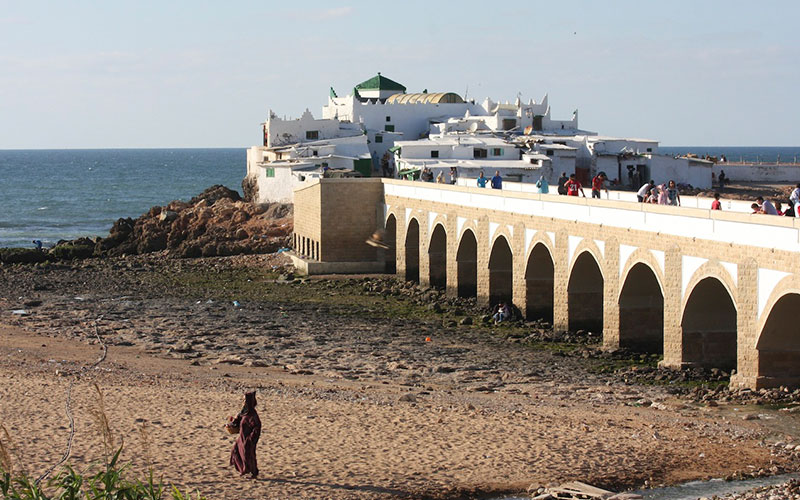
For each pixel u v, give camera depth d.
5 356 45.31
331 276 81.69
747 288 39.72
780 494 27.06
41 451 28.66
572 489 27.14
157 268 89.12
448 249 70.75
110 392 36.47
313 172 97.12
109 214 165.75
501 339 55.56
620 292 49.38
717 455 31.05
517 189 75.88
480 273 65.62
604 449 31.20
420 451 30.45
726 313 44.81
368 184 83.38
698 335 44.84
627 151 105.19
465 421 34.00
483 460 29.77
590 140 105.56
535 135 111.88
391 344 54.19
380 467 28.88
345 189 83.19
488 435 32.31
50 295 73.19
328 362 48.69
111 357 47.06
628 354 49.50
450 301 68.50
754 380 39.69
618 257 49.28
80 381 38.53
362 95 131.88
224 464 28.53
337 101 121.62
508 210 61.38
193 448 29.86
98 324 58.84
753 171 110.50
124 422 32.28
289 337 56.00
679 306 44.53
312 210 85.56
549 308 60.22
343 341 54.91
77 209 174.50
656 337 50.12
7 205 181.75
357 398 37.78
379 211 83.56
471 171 98.38
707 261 42.25
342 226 83.31
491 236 63.97
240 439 27.62
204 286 77.94
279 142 112.44
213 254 95.75
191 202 115.88
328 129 114.06
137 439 30.38
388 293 72.94
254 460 27.52
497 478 28.28
